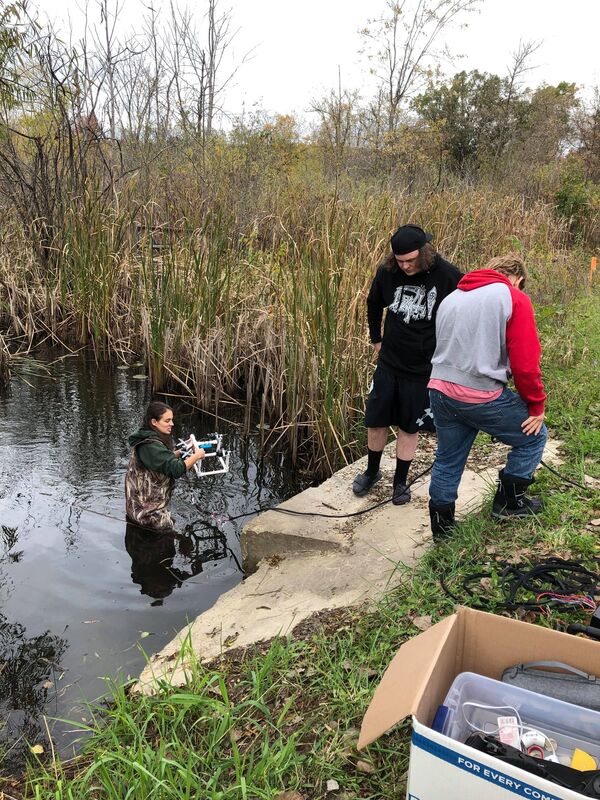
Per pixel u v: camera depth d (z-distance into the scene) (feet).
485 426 11.23
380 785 7.48
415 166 42.24
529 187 53.62
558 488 13.61
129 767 7.95
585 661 6.97
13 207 34.47
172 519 17.30
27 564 14.96
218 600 13.00
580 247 41.47
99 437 21.99
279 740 8.18
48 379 27.25
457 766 5.58
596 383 19.21
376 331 14.53
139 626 12.93
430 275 12.83
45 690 11.07
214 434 19.04
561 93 81.97
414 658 6.72
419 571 11.43
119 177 33.40
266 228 31.94
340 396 19.21
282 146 43.11
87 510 17.52
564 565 10.42
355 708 8.61
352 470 16.96
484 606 10.06
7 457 20.39
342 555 13.30
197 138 38.86
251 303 25.80
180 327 25.81
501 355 10.73
